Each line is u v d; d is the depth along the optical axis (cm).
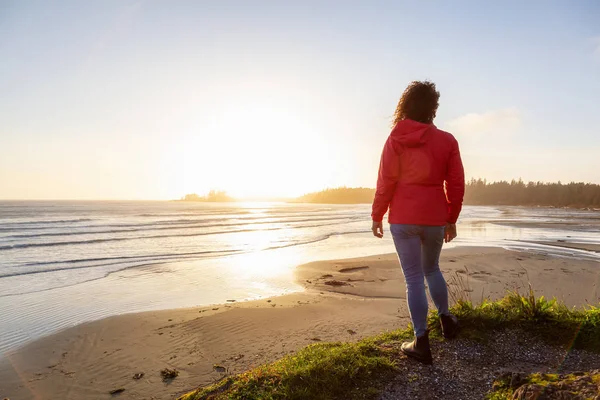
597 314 357
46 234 2692
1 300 877
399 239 309
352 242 2231
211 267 1333
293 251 1805
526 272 1139
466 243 2045
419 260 309
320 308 739
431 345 336
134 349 543
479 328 358
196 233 2833
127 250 1834
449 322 341
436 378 285
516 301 403
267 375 291
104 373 466
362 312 706
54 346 570
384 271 1223
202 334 590
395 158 302
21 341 596
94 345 569
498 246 1891
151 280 1109
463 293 845
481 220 4838
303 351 347
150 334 605
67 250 1841
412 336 358
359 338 550
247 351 511
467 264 1288
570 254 1573
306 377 279
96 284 1055
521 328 360
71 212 7450
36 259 1543
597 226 3650
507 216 6309
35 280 1114
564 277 1065
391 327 606
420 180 297
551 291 888
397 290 944
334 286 1003
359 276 1141
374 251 1802
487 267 1230
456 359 313
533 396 232
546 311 372
